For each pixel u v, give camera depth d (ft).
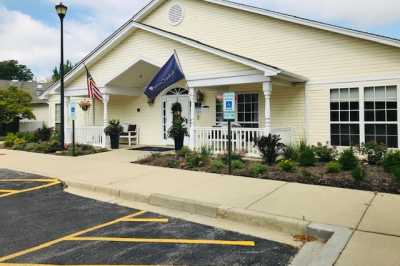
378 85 35.88
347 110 37.83
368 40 36.09
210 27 47.85
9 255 13.97
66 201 22.50
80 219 18.70
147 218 18.89
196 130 40.91
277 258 13.56
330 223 16.29
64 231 16.79
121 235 16.25
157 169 31.63
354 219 16.85
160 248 14.67
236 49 45.57
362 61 36.76
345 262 12.48
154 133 53.72
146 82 53.16
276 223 16.92
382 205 19.13
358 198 20.65
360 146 33.01
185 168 31.78
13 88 81.41
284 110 41.78
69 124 63.10
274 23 42.39
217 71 39.22
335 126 38.55
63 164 35.68
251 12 43.96
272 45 42.60
